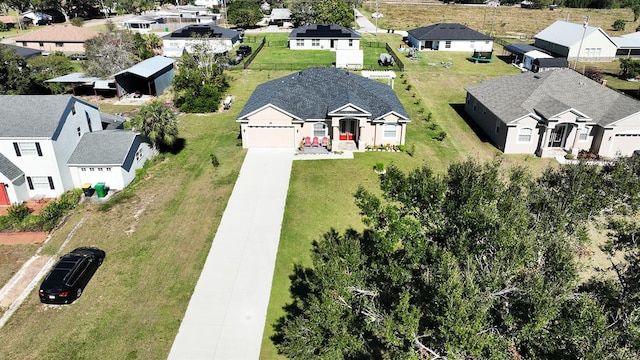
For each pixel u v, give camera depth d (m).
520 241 14.34
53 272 23.20
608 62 73.25
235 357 20.00
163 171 36.34
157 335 21.03
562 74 44.19
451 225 15.93
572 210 19.28
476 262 14.48
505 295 13.92
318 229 28.92
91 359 19.80
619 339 12.88
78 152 33.38
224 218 29.88
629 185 22.11
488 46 80.12
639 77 63.59
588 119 38.38
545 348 13.03
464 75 65.12
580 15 121.69
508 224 15.02
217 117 48.41
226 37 78.81
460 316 12.00
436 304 12.95
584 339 12.38
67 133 32.66
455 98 55.75
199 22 102.00
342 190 33.31
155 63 58.09
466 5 137.12
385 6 134.50
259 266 25.55
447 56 76.50
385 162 37.72
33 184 32.12
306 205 31.38
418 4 139.38
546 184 21.98
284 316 22.19
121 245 27.30
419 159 38.88
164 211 30.77
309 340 14.92
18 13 116.75
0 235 28.42
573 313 13.19
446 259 13.34
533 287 13.30
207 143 41.56
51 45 79.44
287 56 75.69
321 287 16.69
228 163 37.31
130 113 49.78
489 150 41.28
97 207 31.27
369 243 20.81
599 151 39.34
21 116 31.50
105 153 33.31
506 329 13.70
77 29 82.88
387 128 39.75
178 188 33.72
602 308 13.17
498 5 138.62
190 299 23.16
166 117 36.66
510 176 20.98
